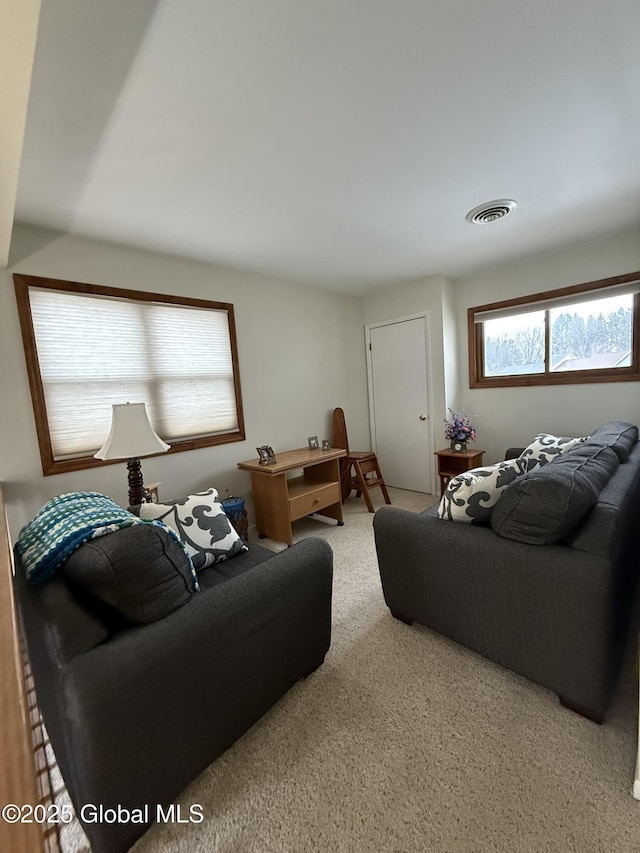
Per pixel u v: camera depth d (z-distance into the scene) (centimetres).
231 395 321
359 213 231
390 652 171
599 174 199
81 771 92
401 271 352
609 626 125
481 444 389
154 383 274
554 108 149
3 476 214
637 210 245
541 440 263
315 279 363
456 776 115
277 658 138
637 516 177
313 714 141
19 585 131
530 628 139
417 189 207
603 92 141
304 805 110
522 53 123
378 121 152
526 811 105
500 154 179
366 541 300
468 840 99
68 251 234
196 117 143
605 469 159
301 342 377
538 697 143
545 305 329
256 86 130
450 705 141
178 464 288
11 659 63
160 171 175
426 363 391
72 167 168
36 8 75
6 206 150
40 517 146
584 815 103
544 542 136
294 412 372
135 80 123
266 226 241
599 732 127
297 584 143
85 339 242
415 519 175
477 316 375
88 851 103
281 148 165
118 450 191
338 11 106
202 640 112
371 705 143
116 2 98
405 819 105
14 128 109
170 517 182
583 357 321
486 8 108
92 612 104
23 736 46
